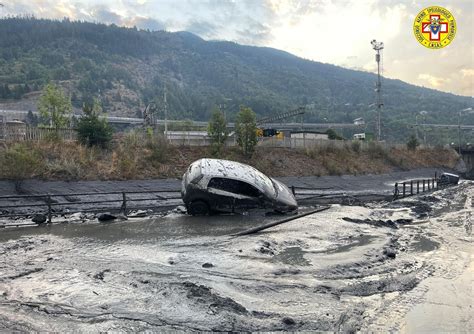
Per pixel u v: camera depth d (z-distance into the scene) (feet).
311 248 30.17
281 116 262.88
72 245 31.45
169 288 20.59
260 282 22.12
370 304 19.76
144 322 16.88
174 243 31.53
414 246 33.35
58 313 17.85
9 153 68.39
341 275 24.04
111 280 22.18
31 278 22.62
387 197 85.51
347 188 114.21
